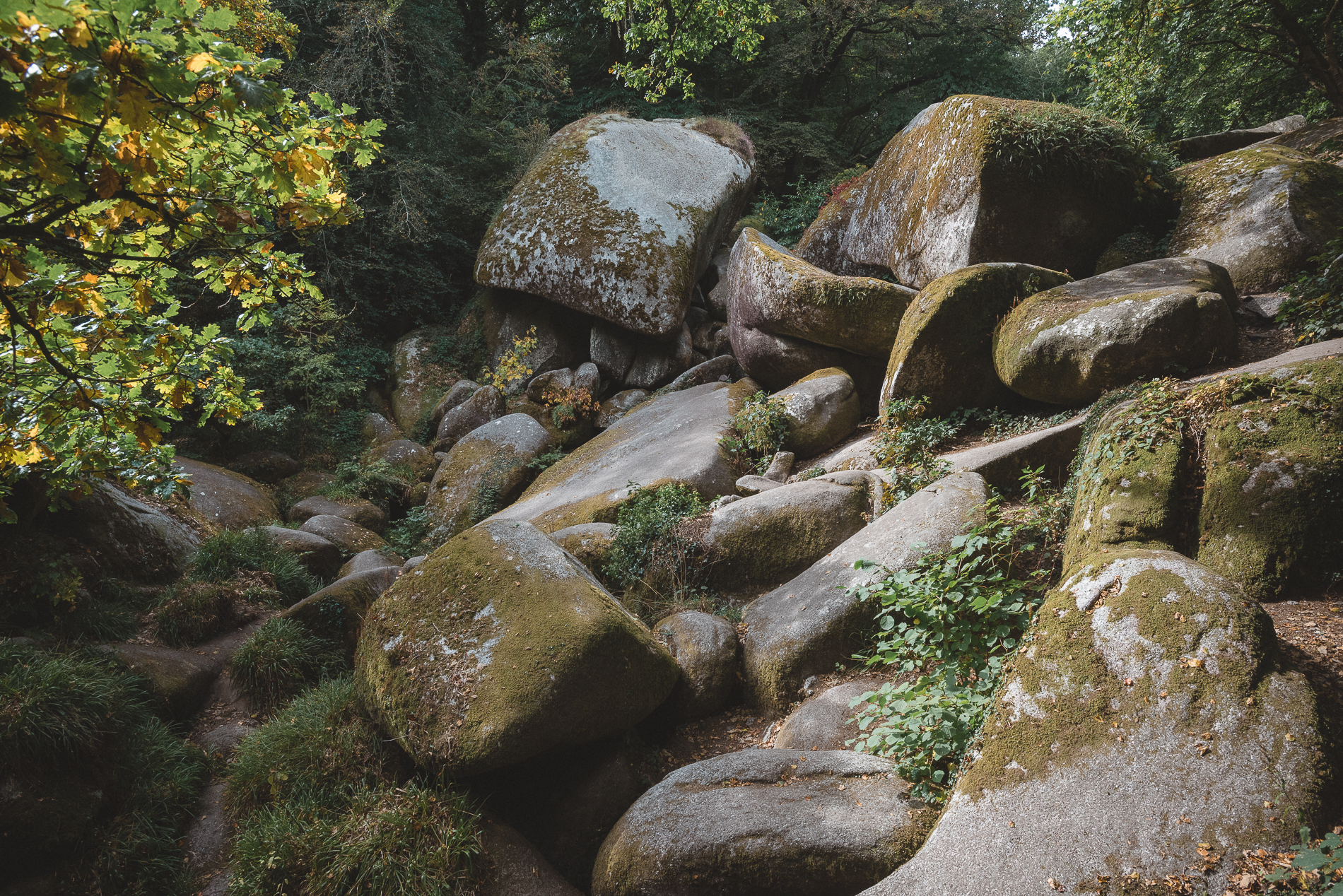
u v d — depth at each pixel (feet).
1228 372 17.81
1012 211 29.14
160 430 9.89
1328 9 34.78
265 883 13.16
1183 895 7.53
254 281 10.05
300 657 20.15
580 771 14.48
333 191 9.64
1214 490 12.96
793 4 65.77
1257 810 7.77
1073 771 8.79
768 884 10.55
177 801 15.80
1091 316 21.01
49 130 6.41
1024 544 15.55
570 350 44.91
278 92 7.22
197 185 8.56
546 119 63.31
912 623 15.40
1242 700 8.48
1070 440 19.44
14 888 13.20
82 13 5.84
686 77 34.94
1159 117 46.98
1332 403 12.79
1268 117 46.29
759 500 22.00
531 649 14.16
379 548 31.94
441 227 54.49
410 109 53.93
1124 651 9.38
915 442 23.76
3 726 13.83
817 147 65.82
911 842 10.07
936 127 33.68
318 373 41.47
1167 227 29.40
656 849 11.39
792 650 16.52
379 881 12.54
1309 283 21.09
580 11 69.72
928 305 25.07
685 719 16.70
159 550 24.66
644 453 31.14
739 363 36.63
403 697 14.74
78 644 18.75
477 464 38.01
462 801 13.64
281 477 38.04
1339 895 6.64
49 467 12.89
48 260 8.84
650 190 44.83
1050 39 45.16
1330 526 11.78
